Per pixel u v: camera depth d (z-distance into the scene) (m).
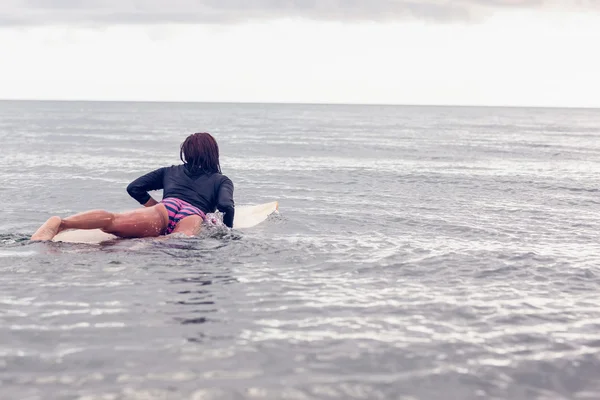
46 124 52.66
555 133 50.69
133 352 3.15
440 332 3.64
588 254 6.19
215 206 6.98
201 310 3.97
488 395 2.74
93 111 119.12
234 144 28.94
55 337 3.38
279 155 22.06
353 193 11.42
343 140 34.09
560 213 9.28
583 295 4.62
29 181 12.18
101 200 9.73
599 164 20.14
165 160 19.17
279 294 4.42
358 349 3.29
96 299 4.17
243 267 5.26
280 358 3.12
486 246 6.51
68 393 2.62
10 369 2.88
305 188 12.09
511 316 4.02
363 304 4.21
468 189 12.48
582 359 3.23
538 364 3.13
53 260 5.29
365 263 5.55
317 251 6.03
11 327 3.54
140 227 6.22
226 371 2.92
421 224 7.95
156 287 4.52
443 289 4.71
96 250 5.71
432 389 2.78
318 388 2.74
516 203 10.39
